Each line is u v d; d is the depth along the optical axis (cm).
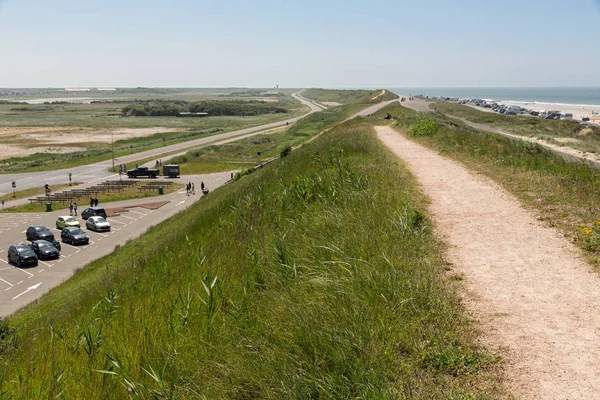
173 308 682
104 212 5112
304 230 1012
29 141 12381
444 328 611
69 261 3672
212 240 1150
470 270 824
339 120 10269
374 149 2370
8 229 4744
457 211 1233
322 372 505
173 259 1143
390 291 679
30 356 677
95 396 536
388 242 882
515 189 1451
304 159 2177
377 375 493
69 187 7144
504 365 530
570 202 1228
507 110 13075
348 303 629
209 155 9550
